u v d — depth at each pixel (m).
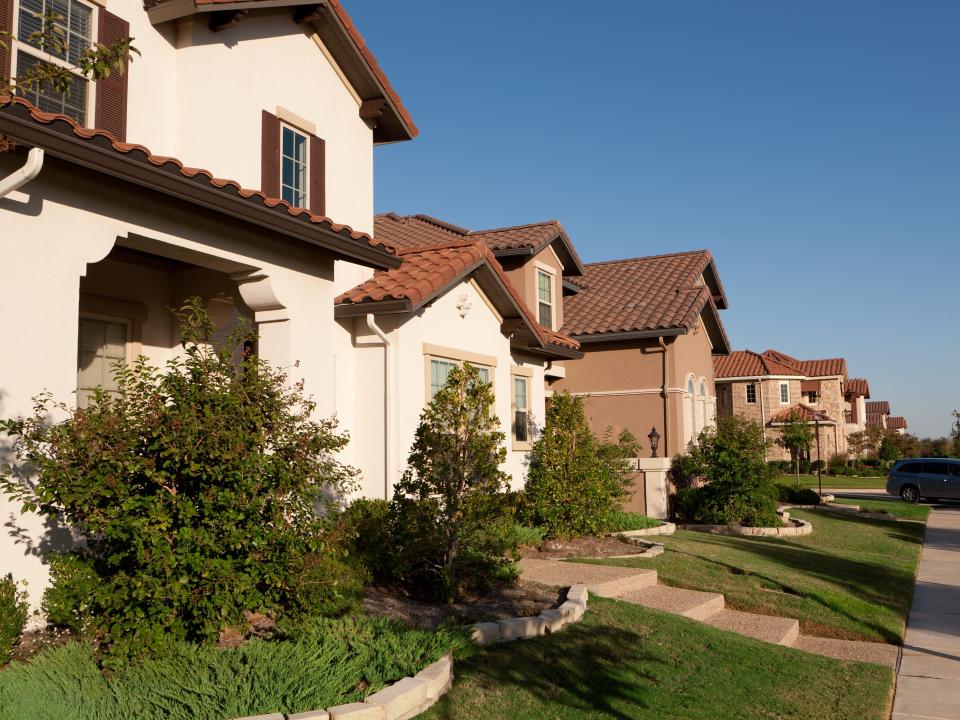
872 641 10.20
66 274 7.14
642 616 9.18
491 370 15.17
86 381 10.56
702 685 7.40
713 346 27.17
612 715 6.45
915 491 30.95
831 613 11.06
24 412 6.68
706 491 19.72
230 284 11.14
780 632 9.77
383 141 15.54
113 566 6.22
